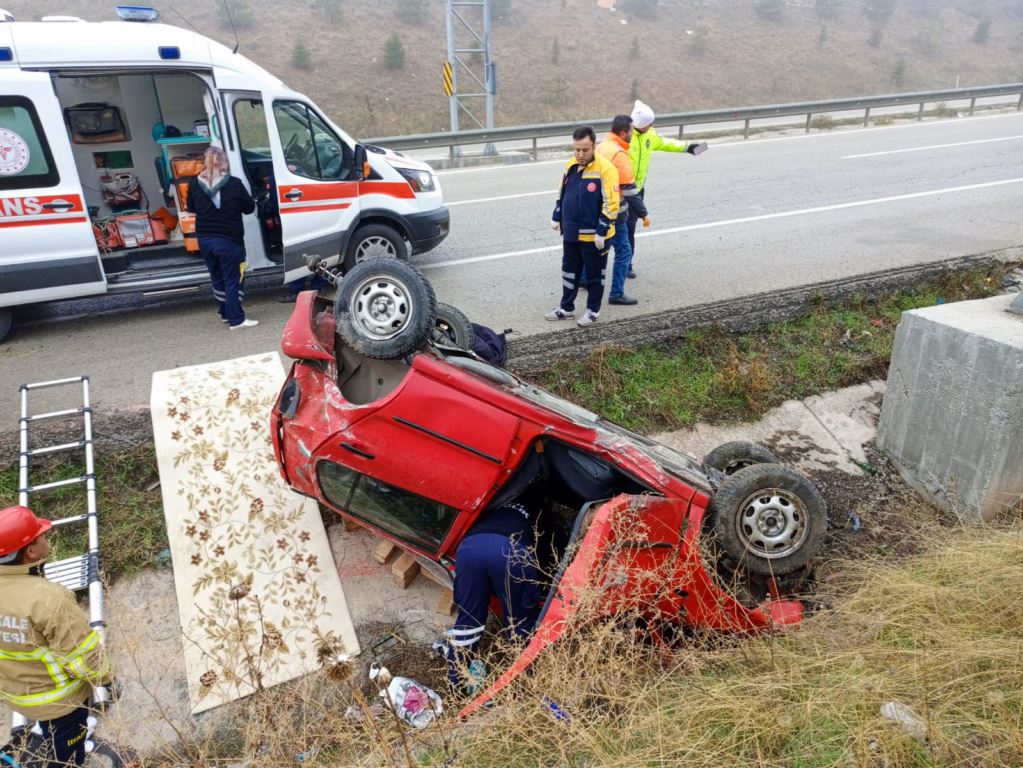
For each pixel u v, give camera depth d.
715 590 3.89
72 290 6.48
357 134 24.97
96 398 5.56
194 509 4.64
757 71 34.88
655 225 9.77
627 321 6.64
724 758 2.82
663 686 3.32
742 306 6.84
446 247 9.08
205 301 7.71
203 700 3.95
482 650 4.06
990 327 4.98
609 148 6.62
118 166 7.77
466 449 3.77
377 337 4.04
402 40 33.09
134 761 3.57
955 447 5.10
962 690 3.04
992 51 40.88
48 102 6.02
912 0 46.84
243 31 32.09
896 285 7.30
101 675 3.33
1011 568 3.69
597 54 34.59
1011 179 11.77
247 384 5.20
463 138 14.80
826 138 16.56
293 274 7.16
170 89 7.73
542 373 5.91
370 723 3.07
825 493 5.46
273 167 6.82
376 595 4.58
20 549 3.16
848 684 3.12
